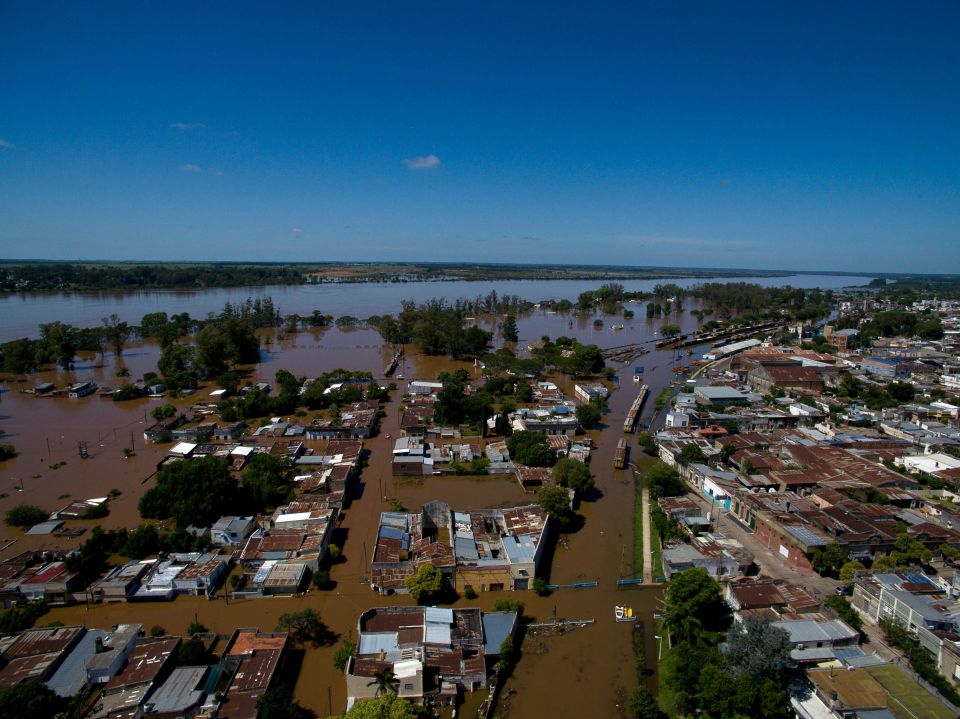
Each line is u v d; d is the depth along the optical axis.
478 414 106.94
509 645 47.16
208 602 54.81
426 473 87.06
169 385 134.38
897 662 45.59
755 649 42.41
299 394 126.56
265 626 51.47
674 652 46.59
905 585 51.53
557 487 73.94
